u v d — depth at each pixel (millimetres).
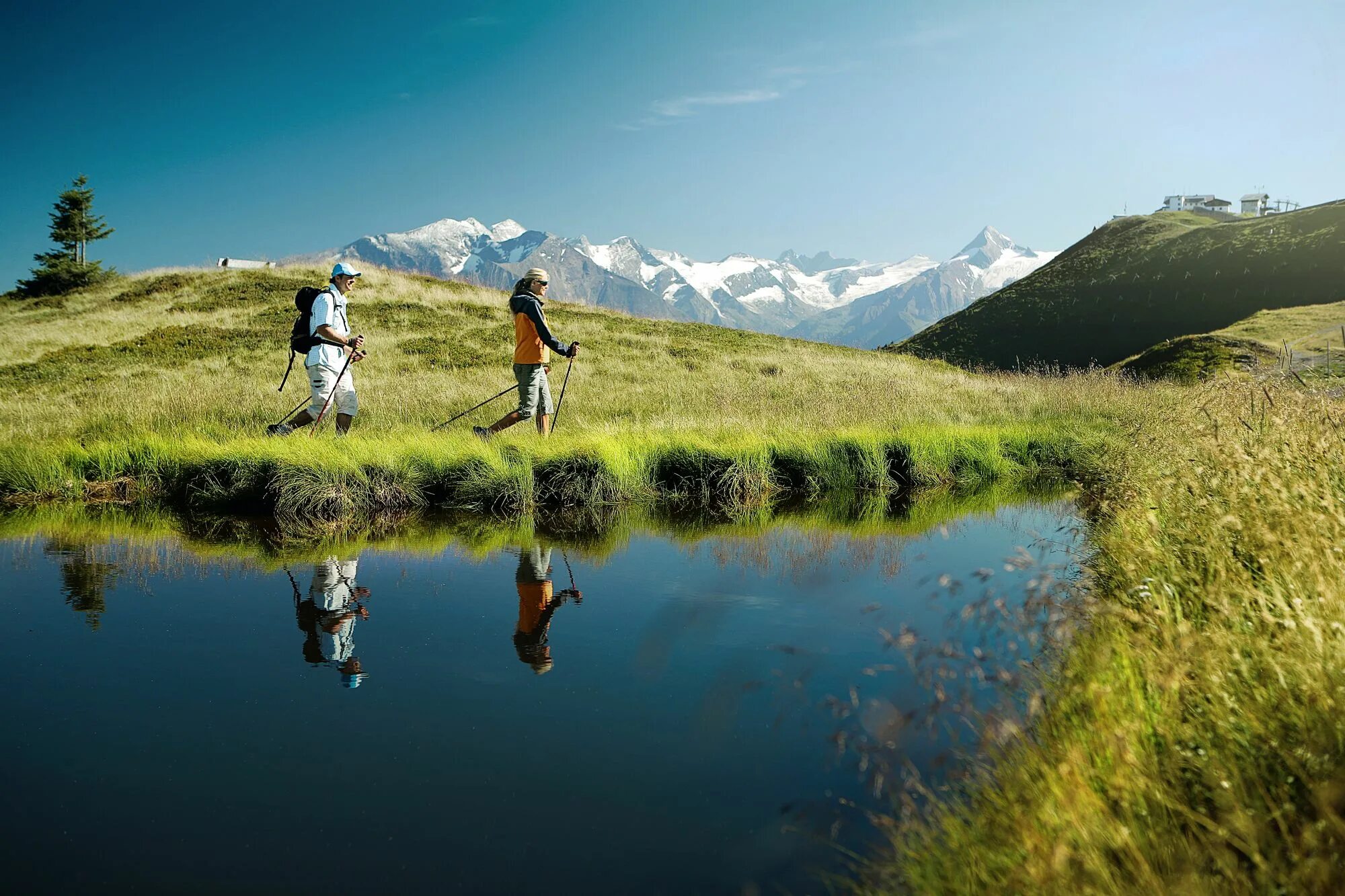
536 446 9188
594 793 2621
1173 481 4715
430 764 2805
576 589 5078
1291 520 3102
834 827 2373
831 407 13812
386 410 12891
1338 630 2201
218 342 22625
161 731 3057
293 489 7918
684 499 9000
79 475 9000
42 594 4984
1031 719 2578
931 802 2387
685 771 2742
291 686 3514
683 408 14898
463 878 2170
